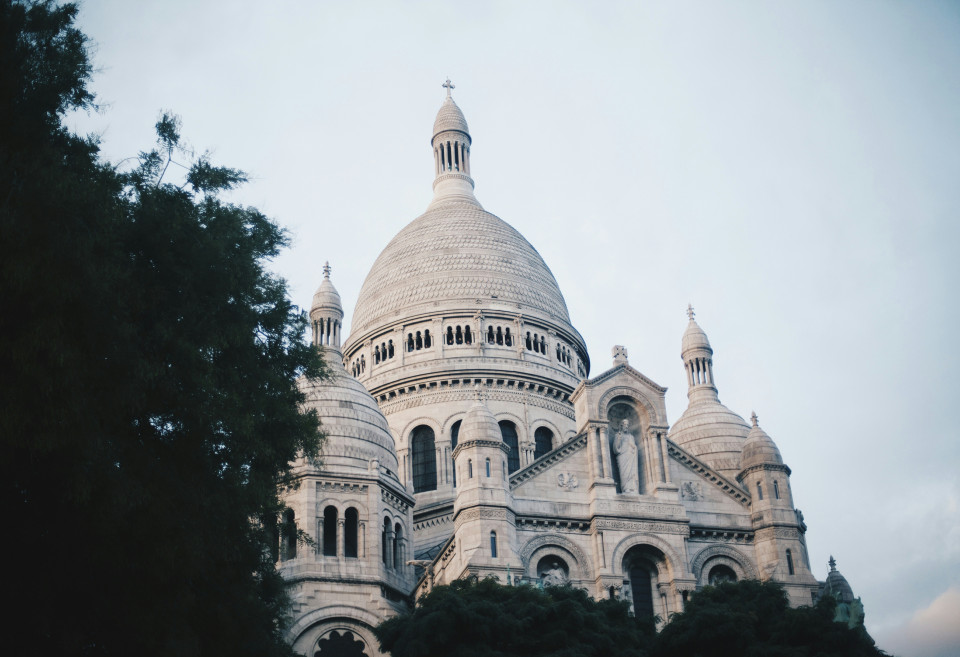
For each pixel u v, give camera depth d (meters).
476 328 105.94
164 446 42.81
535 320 108.19
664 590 73.75
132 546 38.91
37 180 37.59
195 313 44.25
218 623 43.50
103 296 38.78
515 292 109.44
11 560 37.25
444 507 96.00
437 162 127.75
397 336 106.94
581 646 57.94
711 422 99.19
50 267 36.72
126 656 39.28
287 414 48.97
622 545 73.75
